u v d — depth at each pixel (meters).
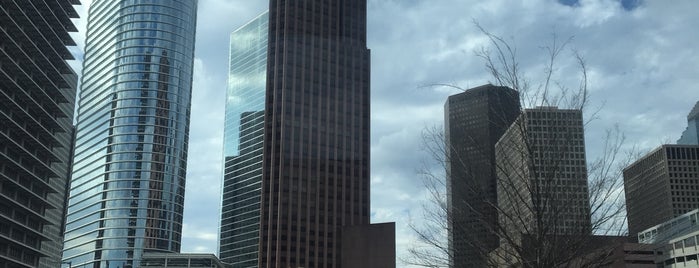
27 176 132.50
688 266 123.12
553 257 15.48
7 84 124.31
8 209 125.25
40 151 140.12
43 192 142.12
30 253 135.25
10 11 126.81
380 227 79.94
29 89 133.75
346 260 78.94
